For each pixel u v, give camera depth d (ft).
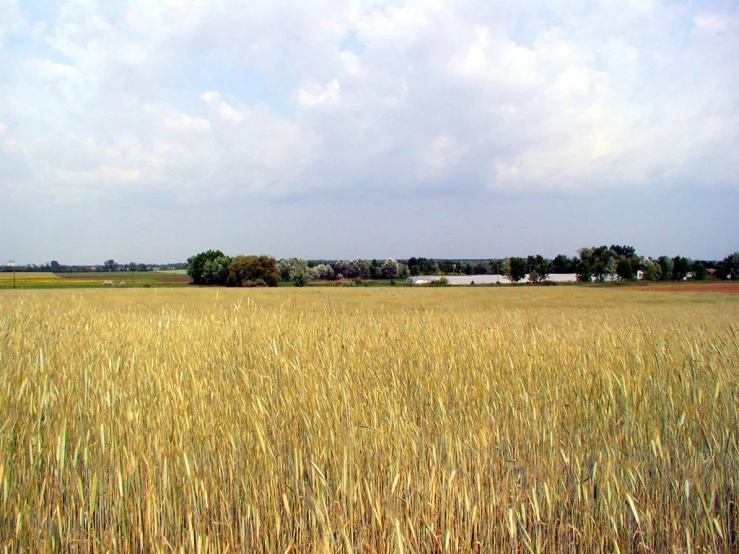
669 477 11.45
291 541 9.50
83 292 108.68
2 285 177.17
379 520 9.60
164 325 29.45
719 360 19.49
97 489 10.02
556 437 12.74
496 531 10.46
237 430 12.02
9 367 17.44
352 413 13.26
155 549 9.18
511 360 20.15
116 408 13.38
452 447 11.92
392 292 127.54
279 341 22.36
